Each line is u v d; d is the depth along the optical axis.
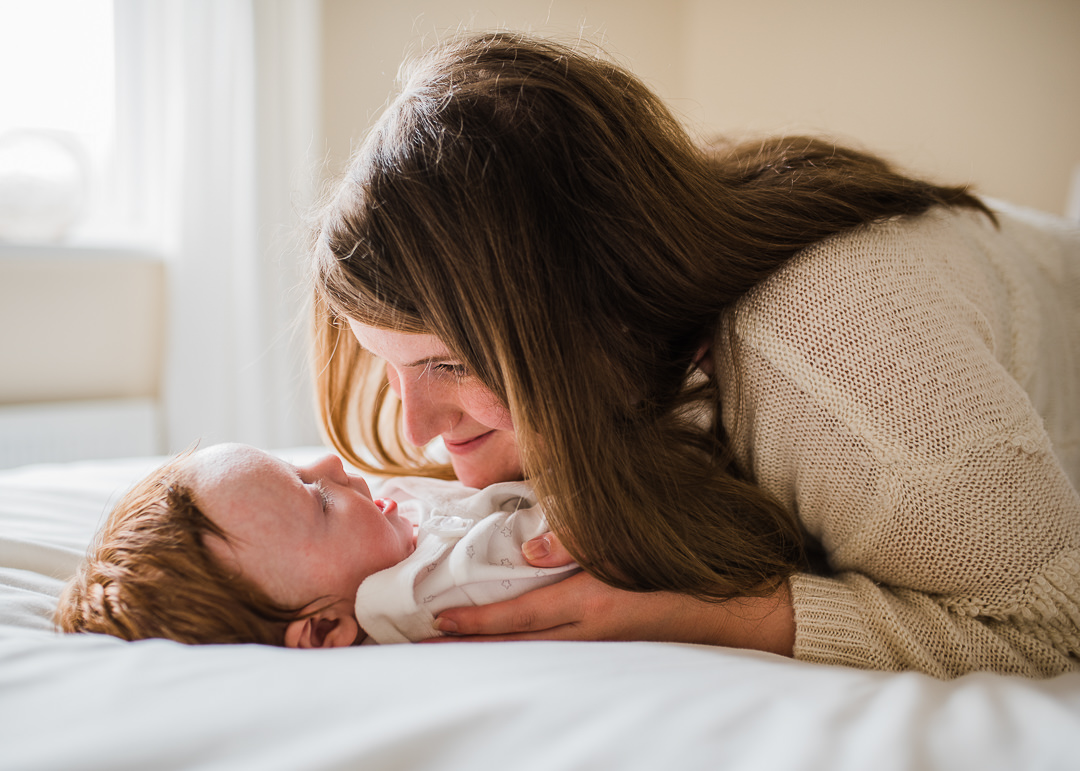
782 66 2.79
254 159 2.22
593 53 0.86
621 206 0.70
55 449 2.11
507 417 0.78
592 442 0.69
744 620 0.71
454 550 0.79
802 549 0.77
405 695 0.48
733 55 2.92
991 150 2.38
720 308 0.76
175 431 2.24
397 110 0.73
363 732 0.43
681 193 0.74
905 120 2.52
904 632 0.68
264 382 2.28
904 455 0.67
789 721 0.46
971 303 0.78
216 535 0.74
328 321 0.99
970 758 0.44
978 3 2.34
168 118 2.20
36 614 0.74
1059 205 2.31
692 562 0.71
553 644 0.62
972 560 0.67
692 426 0.83
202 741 0.42
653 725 0.45
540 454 0.70
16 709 0.45
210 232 2.21
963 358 0.69
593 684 0.50
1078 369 1.06
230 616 0.71
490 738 0.44
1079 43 2.22
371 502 0.84
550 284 0.67
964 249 0.86
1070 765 0.42
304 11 2.27
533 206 0.67
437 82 0.73
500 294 0.66
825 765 0.42
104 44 2.22
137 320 2.29
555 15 2.86
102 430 2.16
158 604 0.70
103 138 2.26
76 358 2.23
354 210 0.70
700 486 0.77
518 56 0.74
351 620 0.77
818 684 0.53
